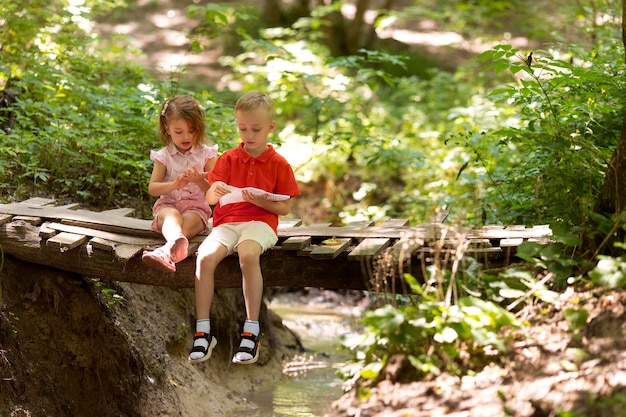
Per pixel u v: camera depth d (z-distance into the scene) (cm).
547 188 554
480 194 767
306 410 623
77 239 516
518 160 834
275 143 784
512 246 479
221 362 676
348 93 1172
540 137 548
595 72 596
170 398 580
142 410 557
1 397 505
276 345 750
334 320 881
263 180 503
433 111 1255
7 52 810
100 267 522
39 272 560
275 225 504
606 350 356
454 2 1745
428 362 377
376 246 491
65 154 718
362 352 396
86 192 677
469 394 358
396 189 1070
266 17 1650
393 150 907
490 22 1627
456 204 751
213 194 488
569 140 527
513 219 614
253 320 473
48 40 850
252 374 690
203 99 786
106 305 579
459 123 1029
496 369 373
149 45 1662
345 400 380
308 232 525
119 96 811
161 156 539
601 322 376
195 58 1581
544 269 449
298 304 959
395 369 380
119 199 698
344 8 1842
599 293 396
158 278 515
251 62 1552
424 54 1631
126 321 593
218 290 705
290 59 981
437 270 411
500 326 390
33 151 705
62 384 542
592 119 587
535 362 369
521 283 441
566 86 640
